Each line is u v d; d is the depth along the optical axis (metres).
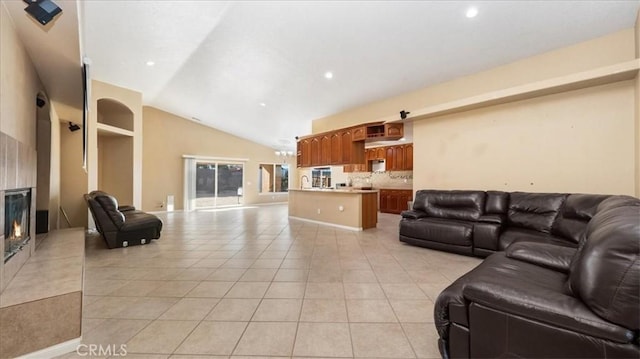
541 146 3.87
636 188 3.13
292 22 3.58
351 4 3.16
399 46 3.87
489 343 1.37
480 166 4.48
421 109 4.87
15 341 1.72
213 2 3.26
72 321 1.80
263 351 1.67
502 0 2.88
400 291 2.57
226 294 2.51
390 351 1.67
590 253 1.20
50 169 4.61
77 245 3.61
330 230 5.69
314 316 2.10
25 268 2.62
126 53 4.49
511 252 2.10
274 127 8.75
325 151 6.76
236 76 5.38
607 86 3.34
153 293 2.53
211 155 9.75
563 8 2.92
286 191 12.12
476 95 4.15
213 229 5.83
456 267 3.25
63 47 2.85
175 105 7.88
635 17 2.97
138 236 4.39
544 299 1.25
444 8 3.06
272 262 3.49
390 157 8.57
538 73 3.78
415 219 4.31
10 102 2.42
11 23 2.37
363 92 5.50
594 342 1.10
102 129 5.66
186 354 1.65
